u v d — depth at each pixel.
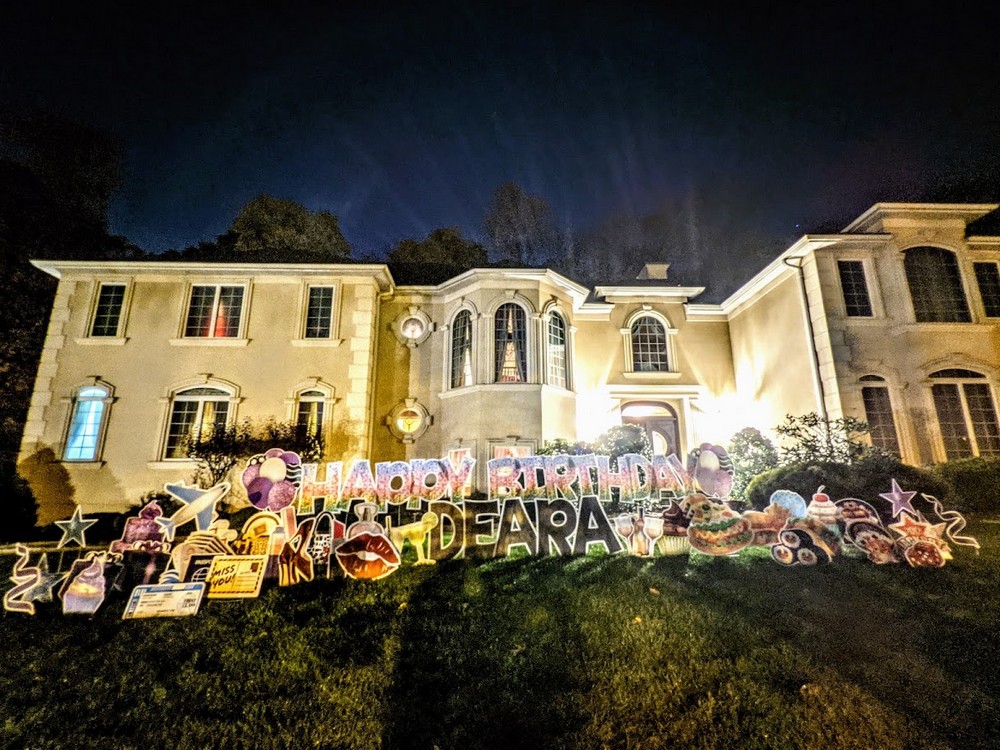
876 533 7.21
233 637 5.86
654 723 4.28
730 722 4.24
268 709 4.65
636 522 7.90
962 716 4.20
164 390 14.00
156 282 14.81
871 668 4.79
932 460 12.63
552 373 15.75
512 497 8.64
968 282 13.80
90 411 13.81
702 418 16.94
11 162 21.20
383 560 7.27
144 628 6.10
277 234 28.75
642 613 5.98
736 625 5.61
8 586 7.64
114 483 13.25
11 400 17.30
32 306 18.66
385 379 15.90
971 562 7.02
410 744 4.18
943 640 5.18
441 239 32.72
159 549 7.01
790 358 14.62
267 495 7.37
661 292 17.66
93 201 23.97
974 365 13.24
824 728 4.13
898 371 13.24
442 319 16.53
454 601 6.54
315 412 14.30
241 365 14.32
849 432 11.28
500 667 5.14
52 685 5.12
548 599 6.46
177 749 4.23
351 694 4.81
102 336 14.29
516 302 15.50
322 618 6.21
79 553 9.34
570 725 4.29
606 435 12.60
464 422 14.88
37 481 13.13
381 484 8.48
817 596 6.22
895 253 13.84
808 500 8.96
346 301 15.05
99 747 4.29
